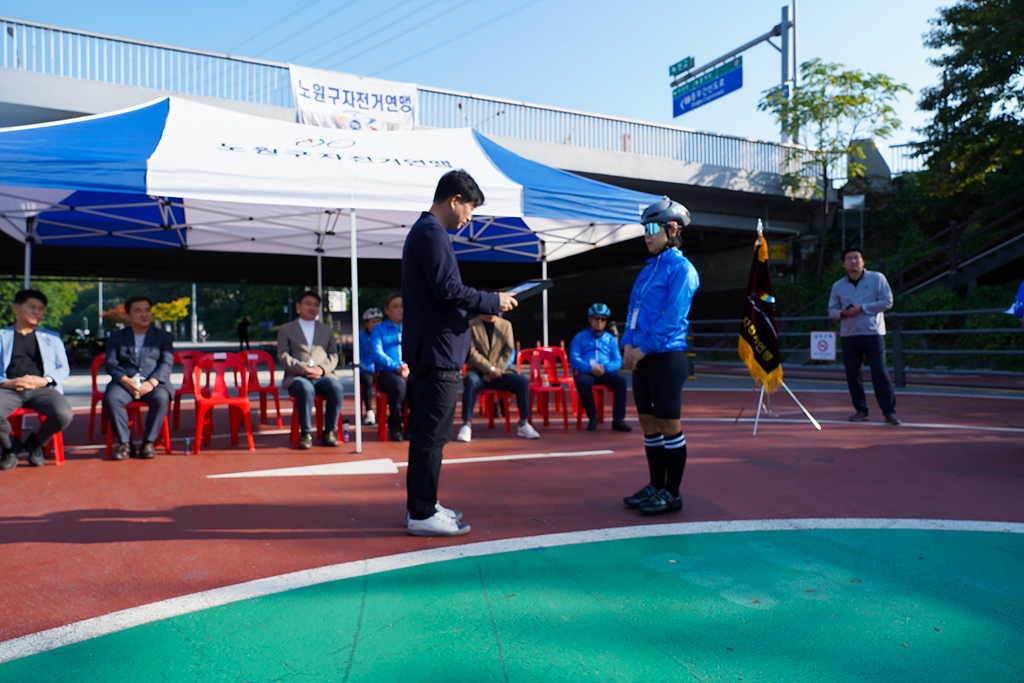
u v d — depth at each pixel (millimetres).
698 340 24953
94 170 4516
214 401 5613
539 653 2025
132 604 2432
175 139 5277
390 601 2438
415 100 11430
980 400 8734
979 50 15562
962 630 2150
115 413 5262
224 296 97812
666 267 3477
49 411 4957
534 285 3324
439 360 3148
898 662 1942
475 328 6234
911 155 18250
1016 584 2537
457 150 6516
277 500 3959
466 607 2375
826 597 2426
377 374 6203
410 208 5348
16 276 29438
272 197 4906
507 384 6262
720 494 3990
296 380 5824
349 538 3211
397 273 28797
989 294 14797
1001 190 18781
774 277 23188
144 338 5535
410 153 6141
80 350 24188
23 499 4000
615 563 2812
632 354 3508
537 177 6379
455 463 5008
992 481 4230
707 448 5512
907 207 21422
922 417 7211
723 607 2348
